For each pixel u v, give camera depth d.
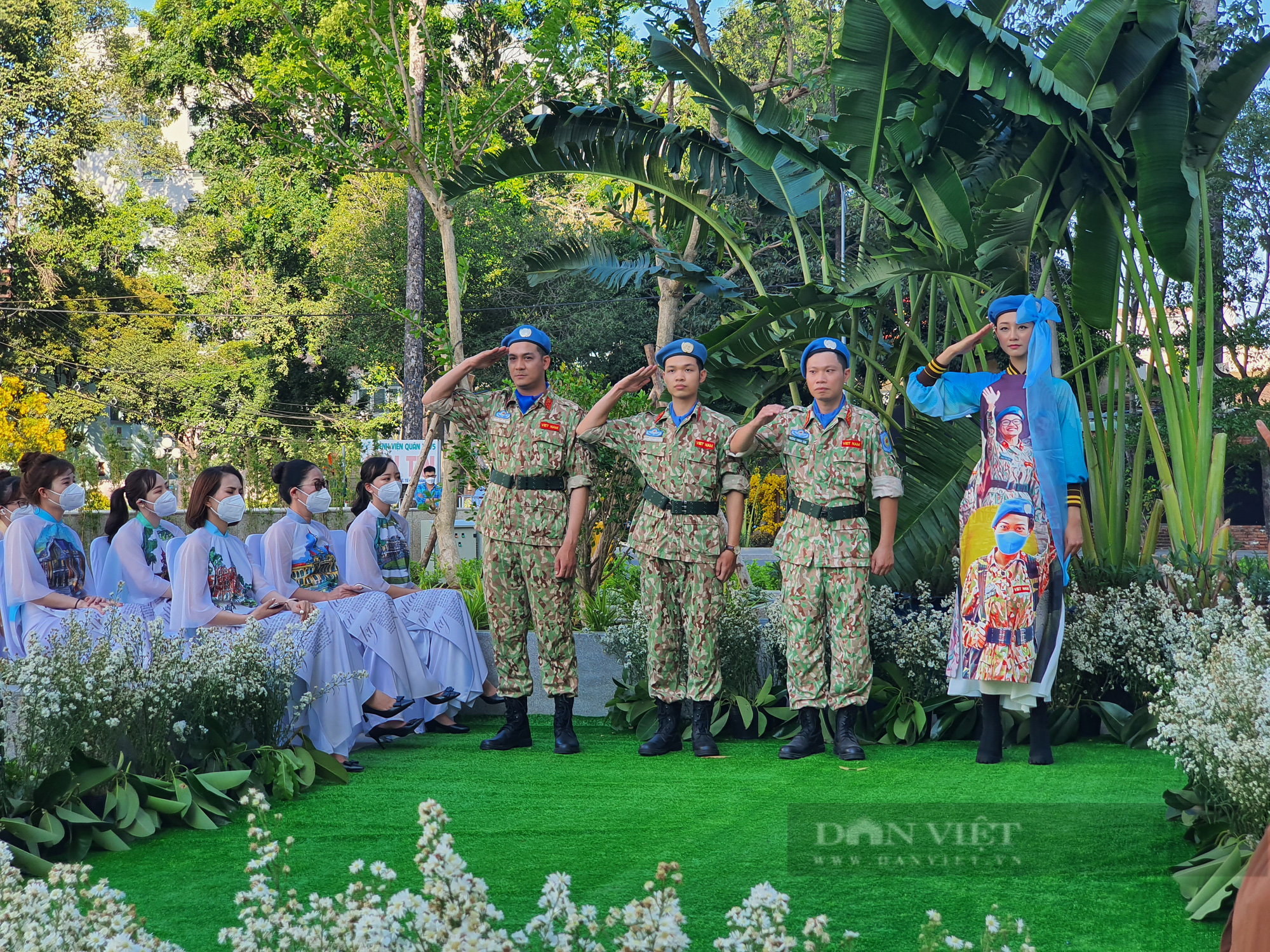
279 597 5.28
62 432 19.58
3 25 28.58
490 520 5.48
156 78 30.59
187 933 2.87
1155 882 3.10
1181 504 6.02
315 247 31.14
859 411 5.27
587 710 6.63
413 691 5.82
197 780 4.10
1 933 2.29
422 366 19.81
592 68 10.60
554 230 27.27
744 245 7.75
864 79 6.66
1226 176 9.95
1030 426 4.77
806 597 5.14
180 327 33.75
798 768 4.85
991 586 4.73
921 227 6.86
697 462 5.36
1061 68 6.24
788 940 2.08
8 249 29.73
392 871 2.29
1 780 3.69
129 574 5.36
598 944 2.10
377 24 9.88
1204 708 3.52
